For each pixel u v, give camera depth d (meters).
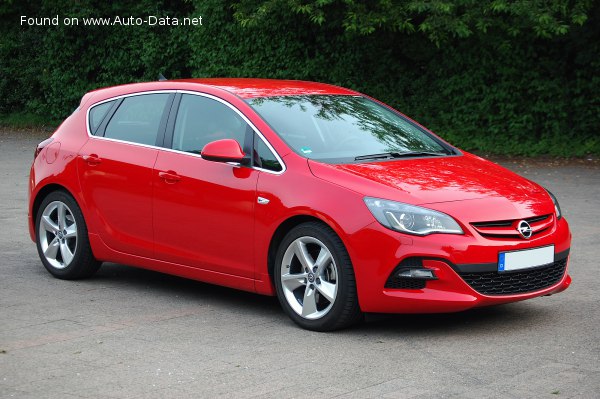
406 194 6.84
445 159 7.81
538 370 6.05
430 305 6.66
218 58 21.86
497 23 18.27
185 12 23.55
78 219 8.67
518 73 19.41
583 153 18.73
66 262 8.80
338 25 19.89
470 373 6.00
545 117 19.52
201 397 5.56
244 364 6.23
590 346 6.62
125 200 8.25
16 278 8.91
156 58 23.41
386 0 18.34
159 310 7.76
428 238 6.64
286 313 7.26
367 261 6.73
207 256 7.71
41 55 24.95
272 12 20.88
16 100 25.64
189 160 7.84
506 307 7.78
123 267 9.55
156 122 8.27
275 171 7.30
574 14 17.52
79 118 8.93
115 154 8.38
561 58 19.23
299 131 7.60
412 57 20.23
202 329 7.15
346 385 5.77
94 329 7.14
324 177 7.05
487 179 7.39
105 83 24.38
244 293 8.41
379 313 6.90
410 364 6.21
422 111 20.31
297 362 6.27
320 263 6.98
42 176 8.94
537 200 7.25
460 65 19.88
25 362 6.29
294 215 7.06
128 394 5.63
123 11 23.69
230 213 7.48
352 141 7.71
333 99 8.29
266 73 21.42
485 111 19.73
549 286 7.18
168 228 7.95
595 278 8.80
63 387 5.76
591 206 13.24
